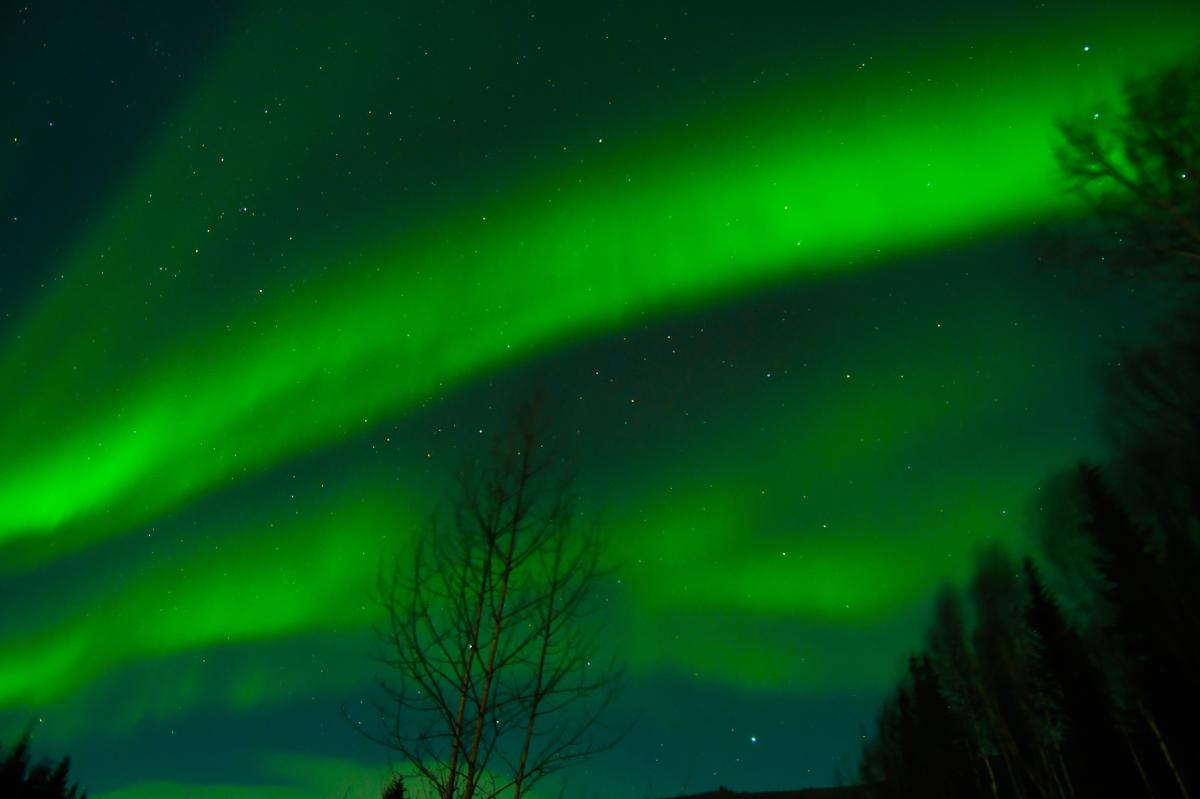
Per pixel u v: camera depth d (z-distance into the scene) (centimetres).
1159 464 1159
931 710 2709
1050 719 2325
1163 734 1741
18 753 2842
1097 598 2050
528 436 780
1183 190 742
